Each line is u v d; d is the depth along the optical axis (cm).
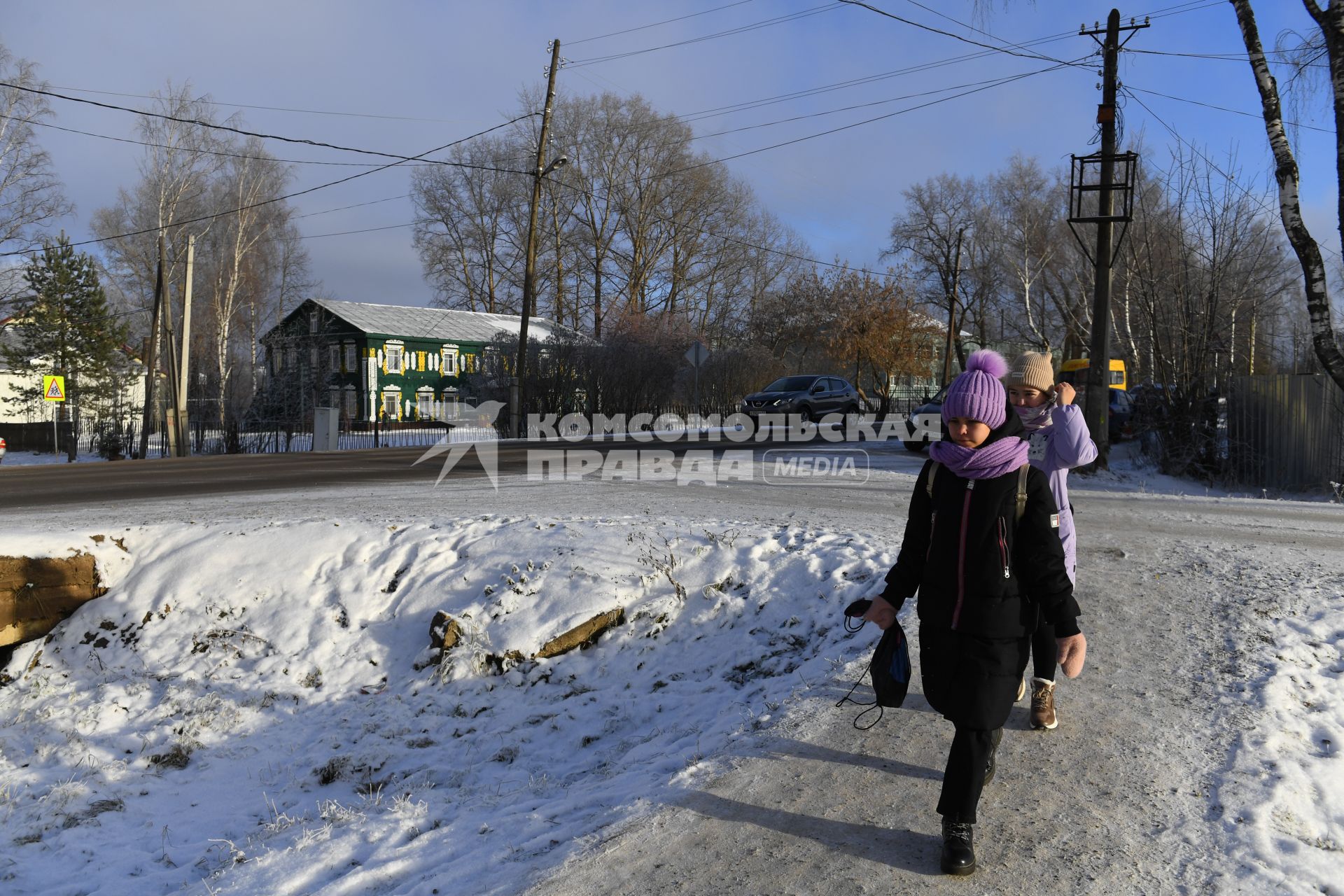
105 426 3022
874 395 4697
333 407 3119
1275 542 865
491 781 567
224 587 834
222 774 645
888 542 800
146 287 4684
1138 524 986
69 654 807
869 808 379
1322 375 1545
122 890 480
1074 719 461
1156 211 1898
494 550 833
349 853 415
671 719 607
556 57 2898
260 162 4453
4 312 4069
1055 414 450
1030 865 330
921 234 5362
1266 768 396
